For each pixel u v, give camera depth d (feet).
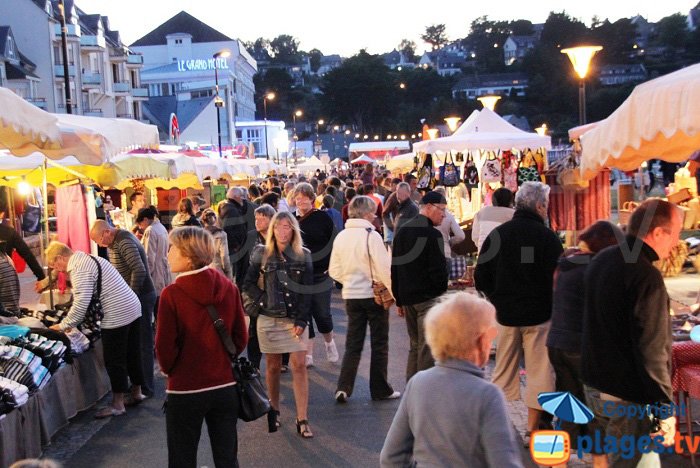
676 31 359.05
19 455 17.65
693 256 34.42
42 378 19.30
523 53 589.73
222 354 14.53
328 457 18.17
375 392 22.85
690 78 13.12
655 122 13.99
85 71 199.21
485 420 8.91
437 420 9.07
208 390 14.29
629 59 358.02
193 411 14.25
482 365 9.50
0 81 160.66
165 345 14.12
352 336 22.80
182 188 58.95
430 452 9.08
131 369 23.22
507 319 17.95
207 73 286.87
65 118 25.49
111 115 211.82
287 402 23.06
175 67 291.38
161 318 14.20
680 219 12.43
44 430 19.25
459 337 9.24
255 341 25.67
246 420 14.98
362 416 21.27
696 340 15.42
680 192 38.63
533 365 17.84
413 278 20.76
